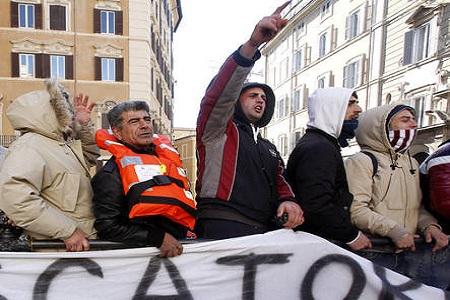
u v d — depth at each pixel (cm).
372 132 270
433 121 1614
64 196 224
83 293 220
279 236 238
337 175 244
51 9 2327
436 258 267
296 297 239
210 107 226
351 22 2256
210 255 230
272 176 244
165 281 227
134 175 214
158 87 2923
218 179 235
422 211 277
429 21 1712
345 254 241
